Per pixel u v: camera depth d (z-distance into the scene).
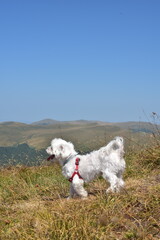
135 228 1.71
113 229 1.74
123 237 1.66
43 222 1.81
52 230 1.70
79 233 1.68
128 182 2.45
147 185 2.27
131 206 1.91
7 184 2.84
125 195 2.05
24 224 1.85
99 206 1.94
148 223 1.75
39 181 2.88
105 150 2.28
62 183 2.76
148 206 1.88
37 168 3.44
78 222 1.75
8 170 3.56
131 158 3.06
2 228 1.89
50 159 2.46
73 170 2.33
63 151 2.37
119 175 2.31
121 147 2.28
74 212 1.86
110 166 2.25
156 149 2.98
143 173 2.68
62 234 1.67
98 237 1.64
